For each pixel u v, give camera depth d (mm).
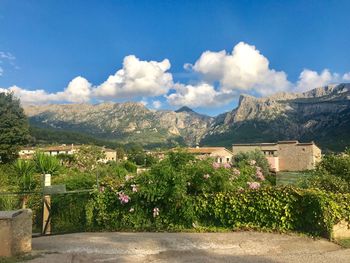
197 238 6602
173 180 7438
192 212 7484
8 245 5230
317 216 6746
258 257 5496
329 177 8953
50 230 7750
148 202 7672
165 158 7980
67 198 8125
